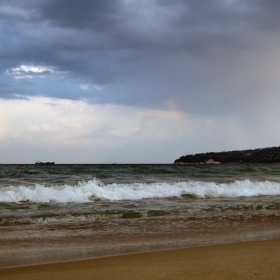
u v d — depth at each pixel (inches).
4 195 569.6
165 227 379.6
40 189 624.7
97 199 602.9
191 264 209.0
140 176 1154.7
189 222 411.8
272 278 174.1
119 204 558.9
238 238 321.7
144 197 642.8
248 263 207.8
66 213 464.1
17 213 458.3
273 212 496.4
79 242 305.1
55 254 260.8
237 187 793.6
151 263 216.2
